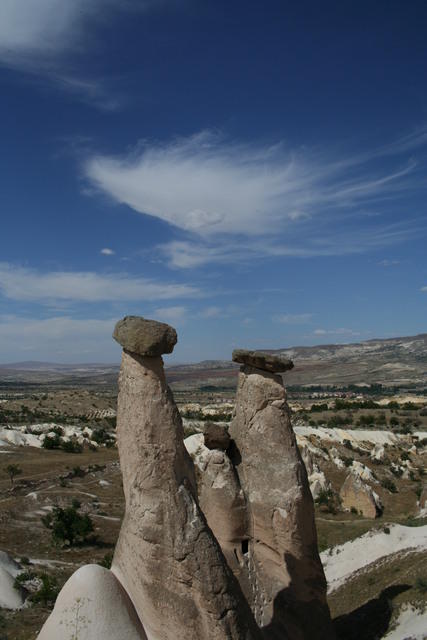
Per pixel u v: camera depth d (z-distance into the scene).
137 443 11.77
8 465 63.94
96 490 57.38
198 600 10.93
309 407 133.62
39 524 42.94
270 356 15.65
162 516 11.41
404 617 18.64
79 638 11.05
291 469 15.11
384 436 85.31
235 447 16.11
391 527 29.08
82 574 11.73
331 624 14.80
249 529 15.17
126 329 11.92
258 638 11.25
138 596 11.58
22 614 25.30
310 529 14.96
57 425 96.31
